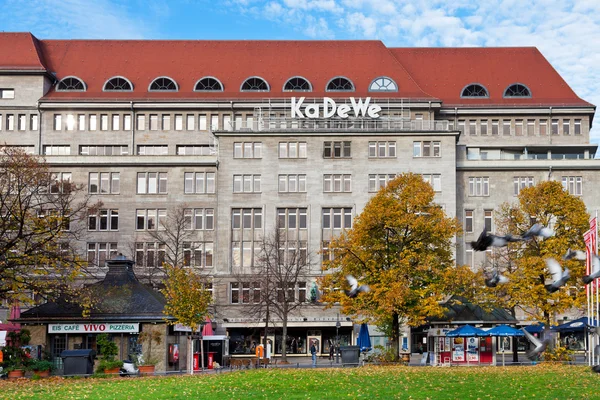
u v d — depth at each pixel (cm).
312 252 9438
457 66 10981
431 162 9562
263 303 8619
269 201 9556
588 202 9806
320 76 10531
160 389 3934
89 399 3497
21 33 10644
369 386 4050
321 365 6650
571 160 9838
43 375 5238
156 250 9362
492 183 9856
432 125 9756
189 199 9712
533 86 10688
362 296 5891
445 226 6159
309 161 9619
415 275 6128
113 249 9612
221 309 9338
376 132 9606
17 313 6159
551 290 2088
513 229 6397
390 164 9588
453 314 6306
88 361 5194
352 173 9588
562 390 3809
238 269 9456
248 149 9669
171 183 9744
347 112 9838
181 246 9212
